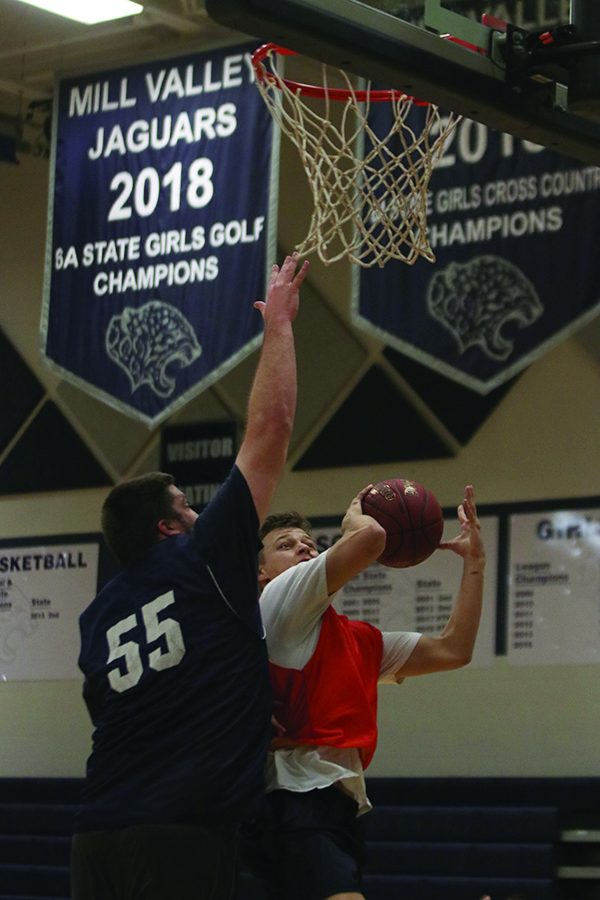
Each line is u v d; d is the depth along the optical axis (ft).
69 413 45.91
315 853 13.79
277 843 14.01
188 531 13.83
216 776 12.33
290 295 13.91
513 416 39.17
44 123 45.14
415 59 16.99
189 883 12.17
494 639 38.40
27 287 47.09
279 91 23.62
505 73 18.02
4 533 46.91
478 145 31.76
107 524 13.83
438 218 32.17
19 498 46.80
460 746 38.55
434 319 32.19
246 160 31.60
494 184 31.65
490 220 31.63
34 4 36.52
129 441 44.60
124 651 13.00
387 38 16.78
